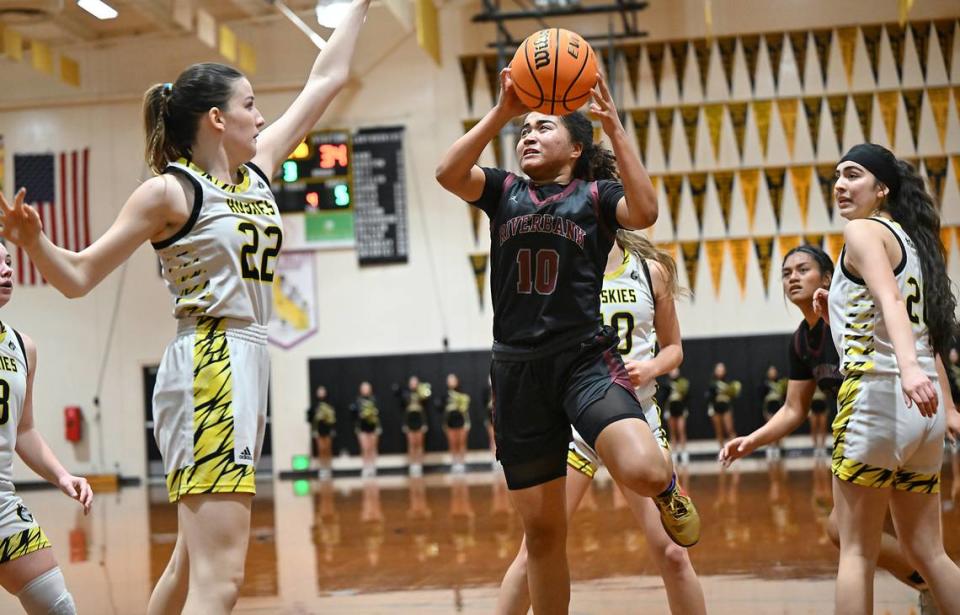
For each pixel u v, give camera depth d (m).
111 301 20.95
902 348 3.40
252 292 3.33
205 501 3.16
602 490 13.37
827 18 19.66
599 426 3.23
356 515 11.63
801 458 18.77
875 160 3.94
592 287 3.40
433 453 20.16
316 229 20.56
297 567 7.57
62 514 13.76
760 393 19.41
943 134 19.39
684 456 19.55
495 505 12.00
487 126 3.41
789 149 19.70
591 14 19.98
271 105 19.80
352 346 20.50
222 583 3.13
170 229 3.23
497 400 3.53
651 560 7.15
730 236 19.81
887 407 3.68
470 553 7.92
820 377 4.55
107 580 7.34
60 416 20.91
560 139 3.58
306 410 20.41
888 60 19.55
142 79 20.39
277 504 13.90
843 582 3.68
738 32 19.78
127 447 20.84
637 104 19.97
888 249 3.73
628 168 3.21
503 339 3.49
